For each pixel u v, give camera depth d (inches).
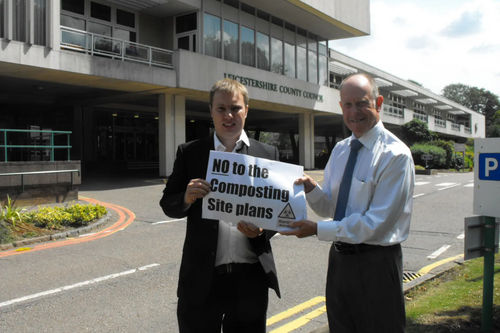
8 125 890.7
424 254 263.9
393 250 85.0
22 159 898.1
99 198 523.5
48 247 283.0
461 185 758.5
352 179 86.8
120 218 401.1
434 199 552.1
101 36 595.8
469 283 182.2
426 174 1179.9
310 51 1075.3
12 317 161.9
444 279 193.5
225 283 91.0
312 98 1034.1
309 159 1121.4
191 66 700.7
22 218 330.0
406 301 163.5
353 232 79.5
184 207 87.4
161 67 671.8
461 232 336.8
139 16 773.3
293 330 147.9
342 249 86.5
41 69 528.1
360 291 84.7
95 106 954.1
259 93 862.5
